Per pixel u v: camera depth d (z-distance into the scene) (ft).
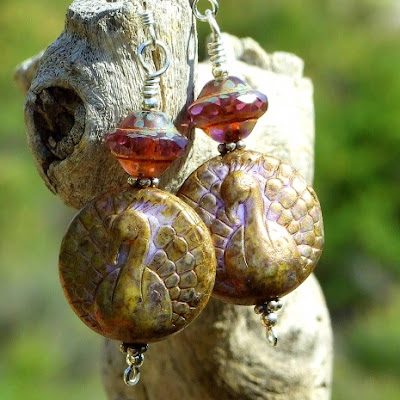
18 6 1.36
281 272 0.65
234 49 0.78
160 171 0.63
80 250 0.63
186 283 0.63
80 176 0.65
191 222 0.63
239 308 0.73
